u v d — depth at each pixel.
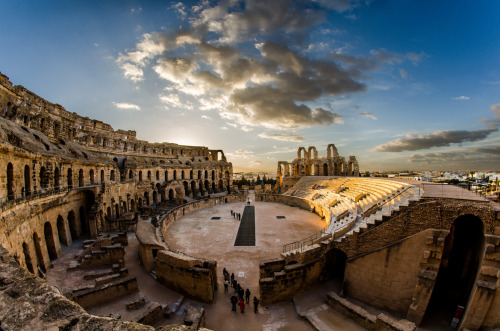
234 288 21.17
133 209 50.16
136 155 69.38
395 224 19.38
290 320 18.08
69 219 32.69
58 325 5.60
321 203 50.06
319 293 21.25
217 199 65.88
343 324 17.22
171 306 18.94
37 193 23.56
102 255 24.22
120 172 54.59
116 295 19.31
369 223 20.56
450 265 20.42
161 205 56.81
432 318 18.34
